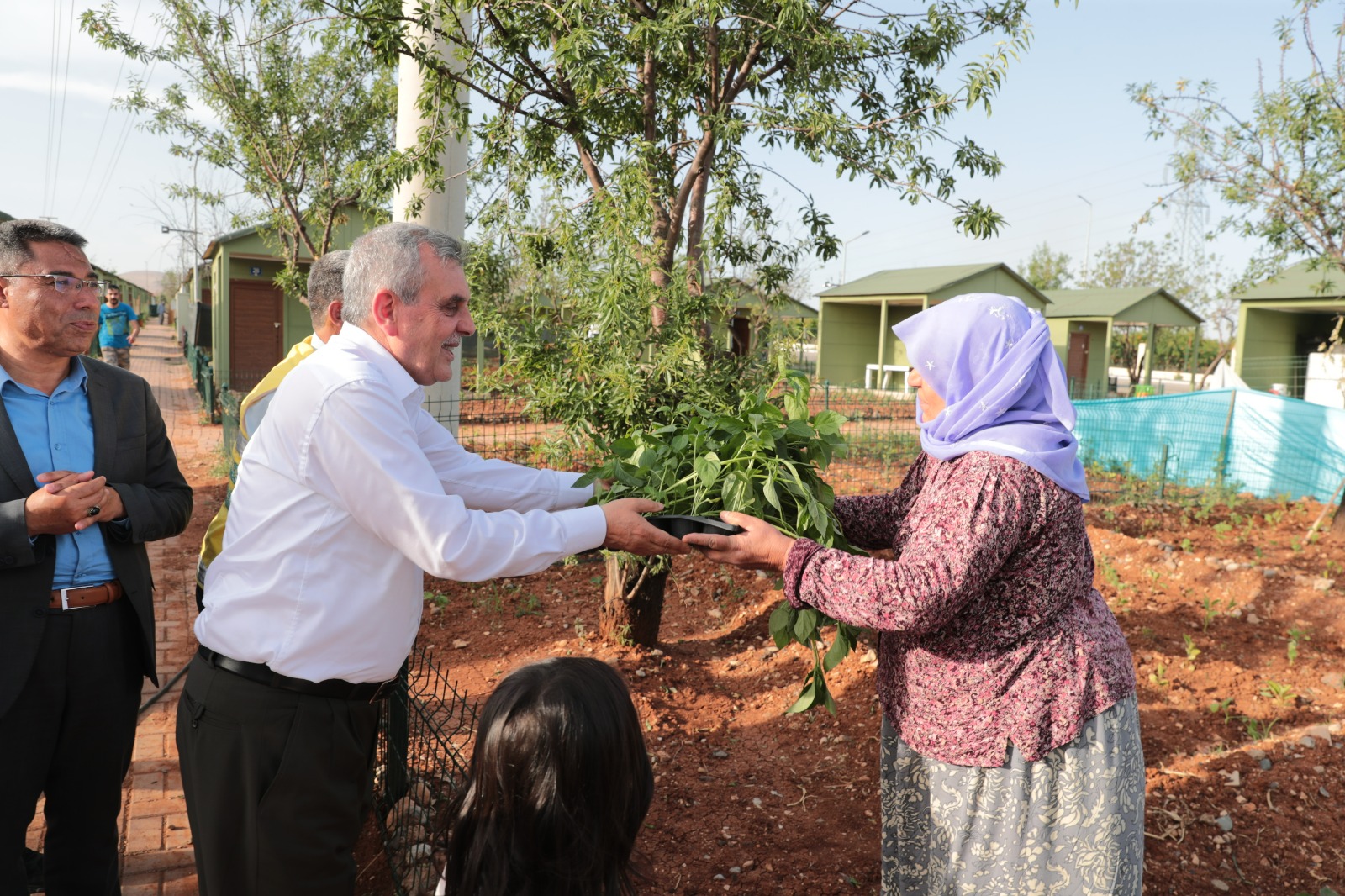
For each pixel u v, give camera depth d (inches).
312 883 86.2
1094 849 79.4
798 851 131.9
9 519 93.7
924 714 83.0
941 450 80.9
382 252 83.4
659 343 166.4
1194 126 342.3
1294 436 415.5
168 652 206.2
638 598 195.6
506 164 195.9
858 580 77.3
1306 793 147.0
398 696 121.4
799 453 100.7
